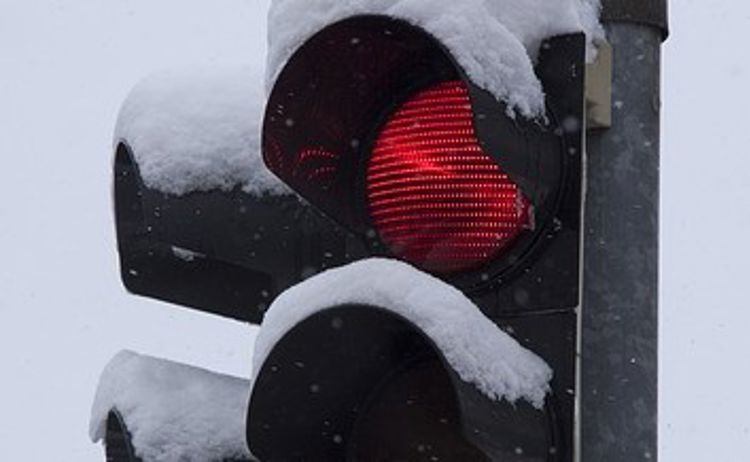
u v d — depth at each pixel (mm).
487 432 4648
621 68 5191
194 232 5496
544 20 4957
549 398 4891
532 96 4883
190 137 5508
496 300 5008
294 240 5492
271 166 5137
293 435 5012
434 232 5117
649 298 5141
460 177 5109
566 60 4949
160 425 5320
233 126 5520
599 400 5094
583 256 5113
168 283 5770
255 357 4816
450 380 4637
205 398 5371
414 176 5148
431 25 4785
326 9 5031
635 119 5180
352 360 4965
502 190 5070
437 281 4672
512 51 4840
